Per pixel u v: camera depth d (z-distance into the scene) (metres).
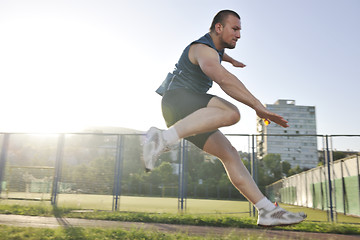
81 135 10.27
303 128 118.12
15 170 10.45
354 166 11.98
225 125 1.46
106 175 10.38
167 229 5.90
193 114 1.44
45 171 10.48
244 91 1.40
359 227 6.50
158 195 19.72
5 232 4.16
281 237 5.16
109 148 10.09
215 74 1.44
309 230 6.24
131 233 4.53
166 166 19.41
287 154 96.00
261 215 1.68
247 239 4.46
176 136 1.40
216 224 6.77
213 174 14.27
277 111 119.75
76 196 10.16
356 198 11.61
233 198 19.53
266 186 16.12
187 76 1.67
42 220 6.66
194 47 1.62
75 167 10.29
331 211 8.10
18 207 8.35
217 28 1.71
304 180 18.52
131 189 19.83
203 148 1.76
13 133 10.61
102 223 6.45
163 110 1.74
